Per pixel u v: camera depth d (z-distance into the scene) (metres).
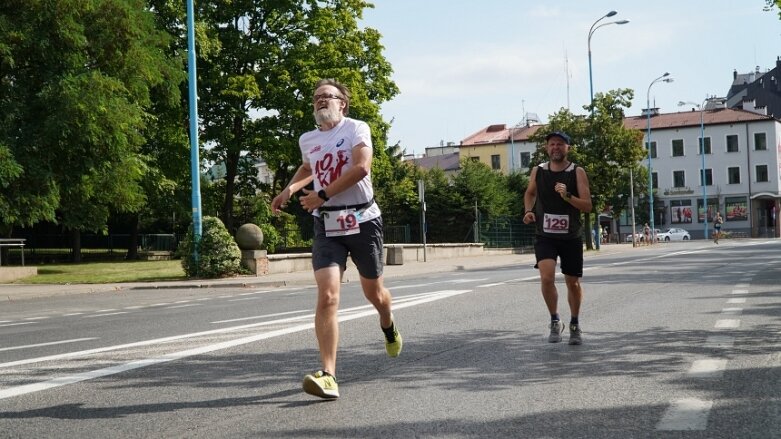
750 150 89.94
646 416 4.61
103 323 11.05
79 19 26.78
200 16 36.97
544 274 7.60
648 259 28.02
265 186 45.53
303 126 38.78
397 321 9.64
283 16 40.34
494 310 10.80
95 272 27.75
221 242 23.50
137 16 28.66
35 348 8.21
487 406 4.93
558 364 6.45
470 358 6.80
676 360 6.54
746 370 6.06
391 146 64.88
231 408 4.98
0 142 24.05
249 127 39.69
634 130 45.62
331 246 5.45
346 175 5.36
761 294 12.62
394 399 5.18
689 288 14.12
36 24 25.50
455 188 55.97
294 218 45.91
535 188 7.77
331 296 5.28
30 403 5.26
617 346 7.37
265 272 24.73
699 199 91.62
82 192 28.25
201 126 39.31
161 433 4.40
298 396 5.31
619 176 45.84
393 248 30.92
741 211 90.31
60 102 24.95
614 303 11.52
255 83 37.66
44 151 25.86
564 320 9.57
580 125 45.22
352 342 7.83
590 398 5.13
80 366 6.74
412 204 55.56
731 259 26.33
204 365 6.64
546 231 7.63
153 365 6.69
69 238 48.75
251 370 6.36
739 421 4.46
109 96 26.48
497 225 48.25
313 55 39.31
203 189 41.53
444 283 17.72
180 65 31.61
